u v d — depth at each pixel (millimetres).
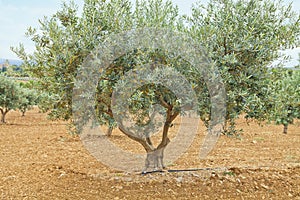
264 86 4902
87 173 6180
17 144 9562
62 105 5012
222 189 5195
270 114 5059
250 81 4641
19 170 6371
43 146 9258
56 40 4449
